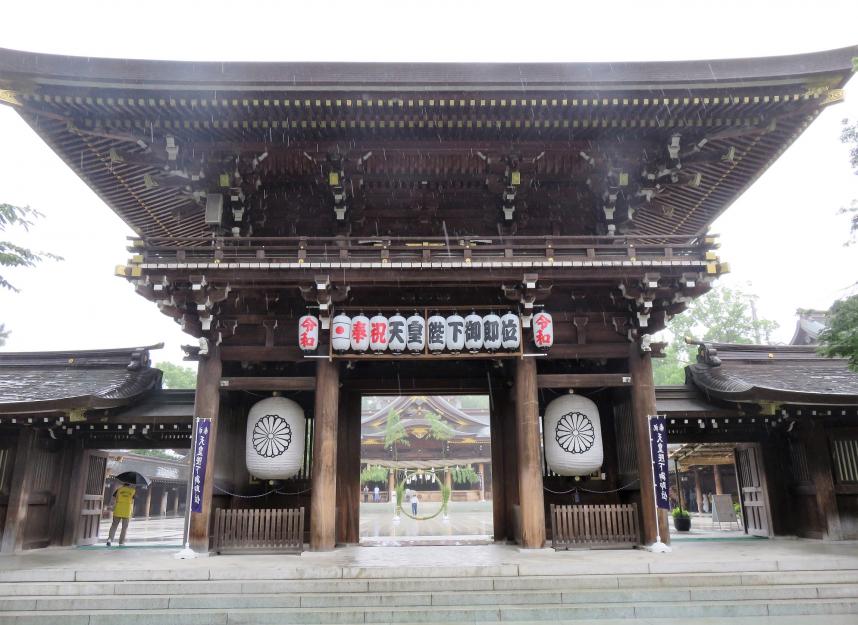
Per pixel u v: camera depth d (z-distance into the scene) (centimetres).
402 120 1446
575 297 1591
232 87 1355
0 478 1691
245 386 1502
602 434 1731
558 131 1506
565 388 1705
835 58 1373
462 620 977
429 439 5991
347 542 1703
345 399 1809
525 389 1486
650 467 1451
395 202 1677
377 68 1370
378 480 5975
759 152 1662
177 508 5000
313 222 1689
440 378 1827
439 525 3039
